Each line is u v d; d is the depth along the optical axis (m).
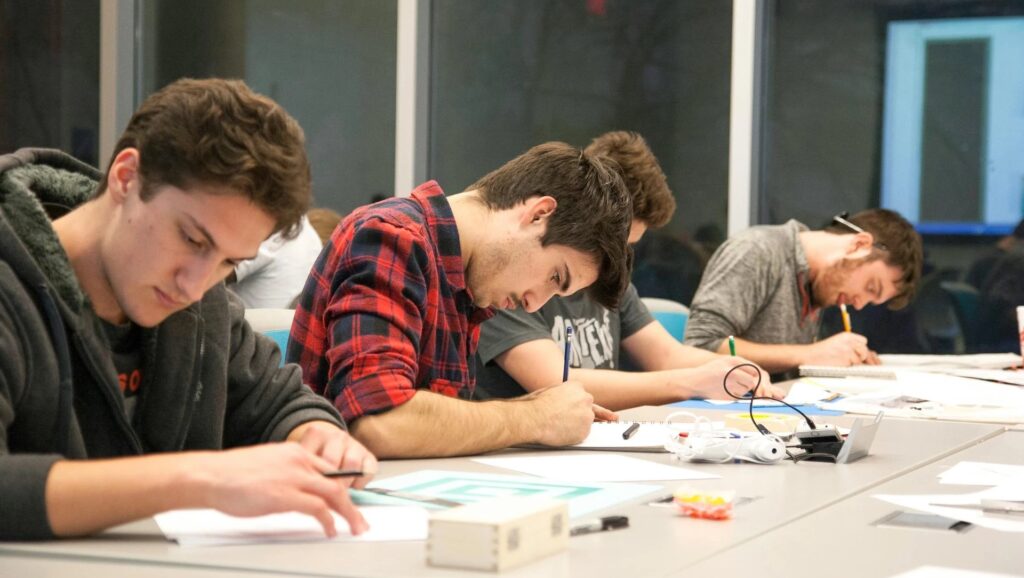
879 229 3.28
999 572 0.97
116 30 4.69
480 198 1.83
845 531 1.12
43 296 1.18
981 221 3.89
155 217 1.14
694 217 4.14
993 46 3.84
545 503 1.02
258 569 0.94
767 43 4.08
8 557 0.97
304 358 1.78
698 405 2.34
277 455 1.05
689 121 4.14
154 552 0.99
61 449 1.21
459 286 1.77
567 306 2.62
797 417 2.08
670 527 1.12
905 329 3.97
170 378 1.35
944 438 1.85
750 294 3.28
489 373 2.38
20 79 4.77
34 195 1.22
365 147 4.52
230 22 4.66
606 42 4.23
